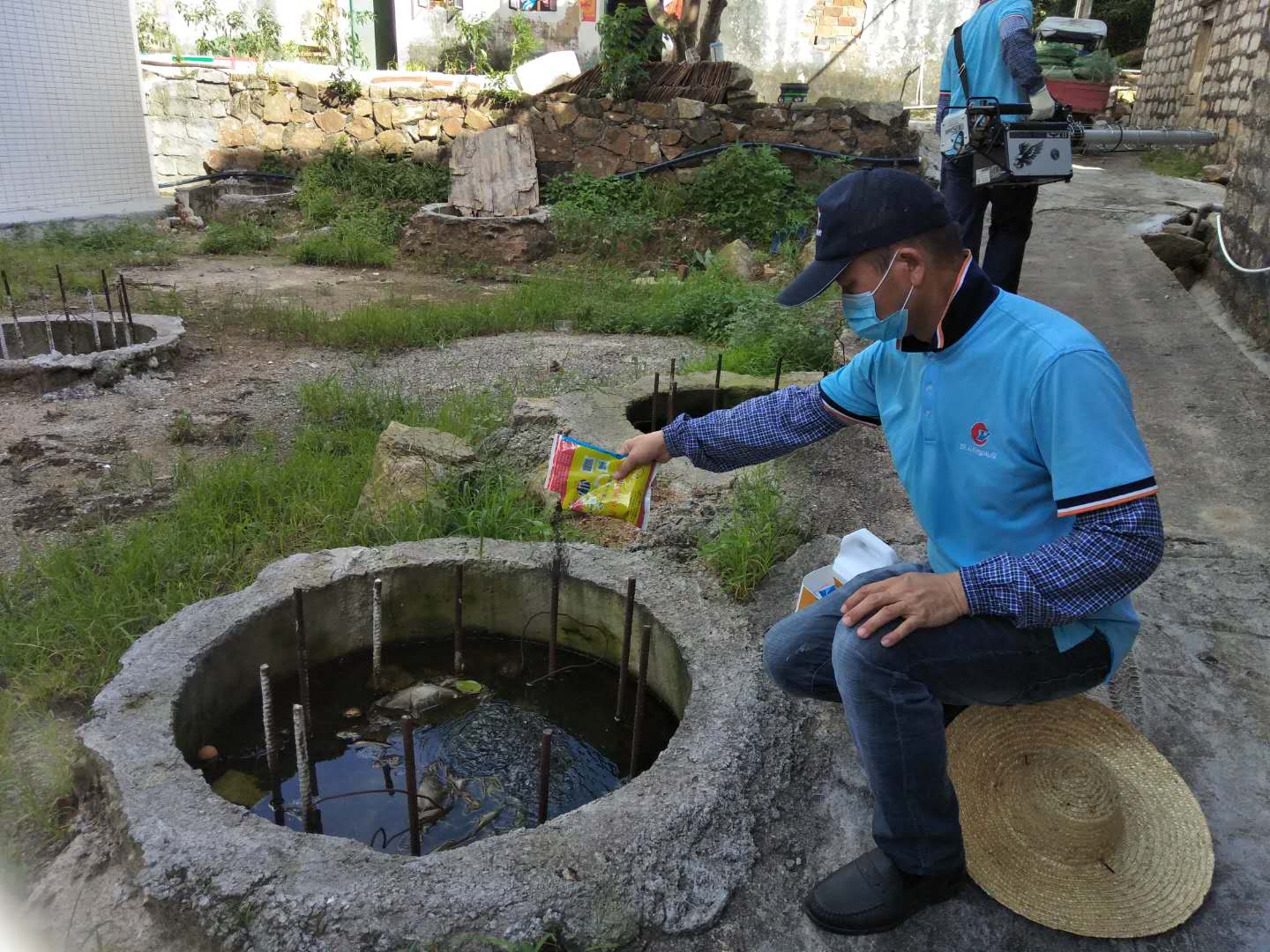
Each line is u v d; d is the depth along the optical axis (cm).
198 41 1291
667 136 1146
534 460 428
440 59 1424
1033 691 191
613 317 754
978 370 184
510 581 323
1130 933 199
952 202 505
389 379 597
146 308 745
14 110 1027
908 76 1594
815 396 235
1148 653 282
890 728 188
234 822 215
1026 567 175
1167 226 798
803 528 361
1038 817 210
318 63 1322
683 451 247
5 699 278
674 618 295
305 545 377
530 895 200
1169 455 409
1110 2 2483
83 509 418
